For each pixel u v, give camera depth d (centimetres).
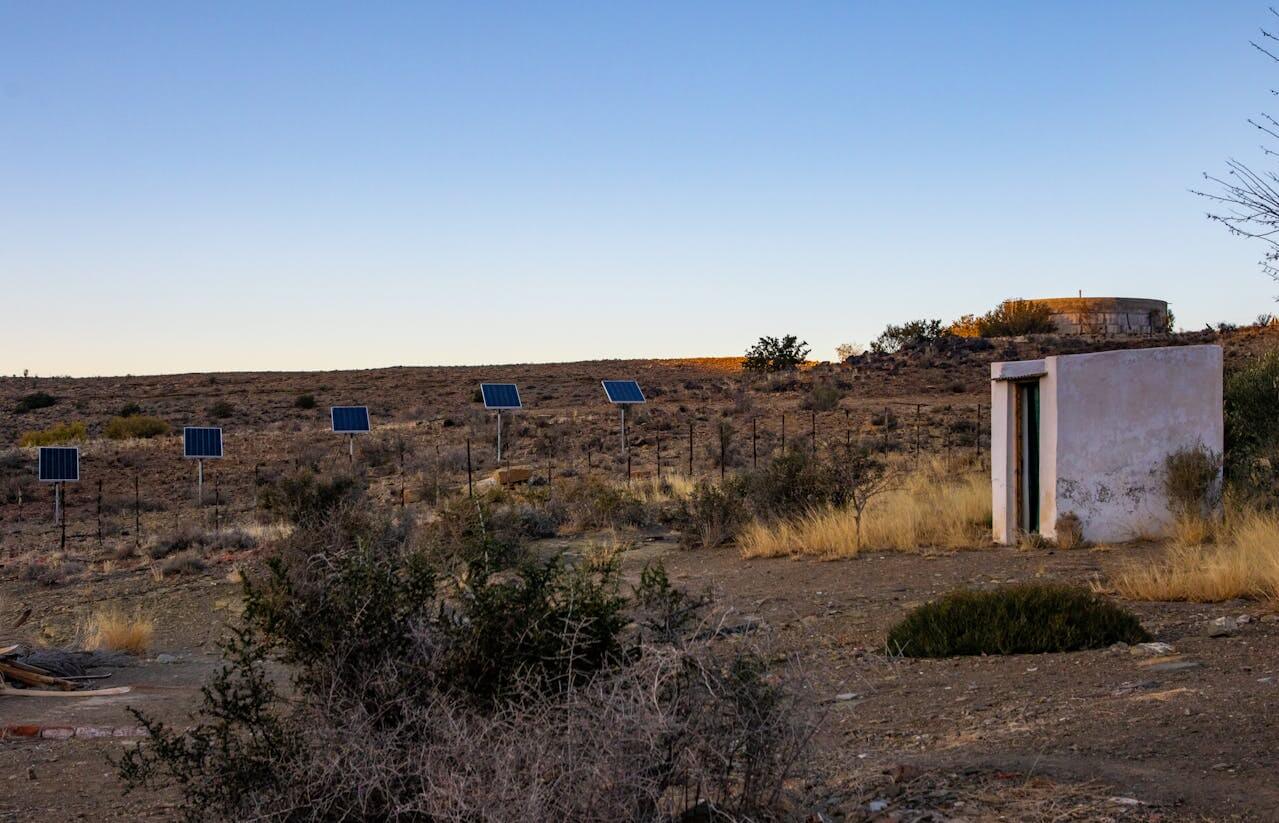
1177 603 1272
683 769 507
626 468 3991
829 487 2291
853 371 6906
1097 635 1079
